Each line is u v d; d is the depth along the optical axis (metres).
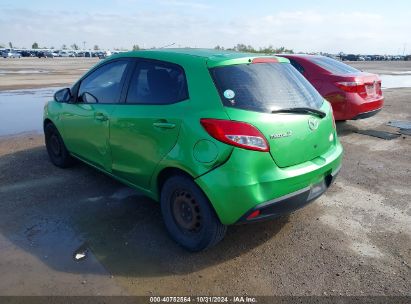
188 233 3.44
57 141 5.45
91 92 4.53
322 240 3.70
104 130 4.15
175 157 3.25
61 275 3.09
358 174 5.53
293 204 3.26
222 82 3.18
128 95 3.92
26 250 3.43
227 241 3.67
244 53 3.74
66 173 5.35
